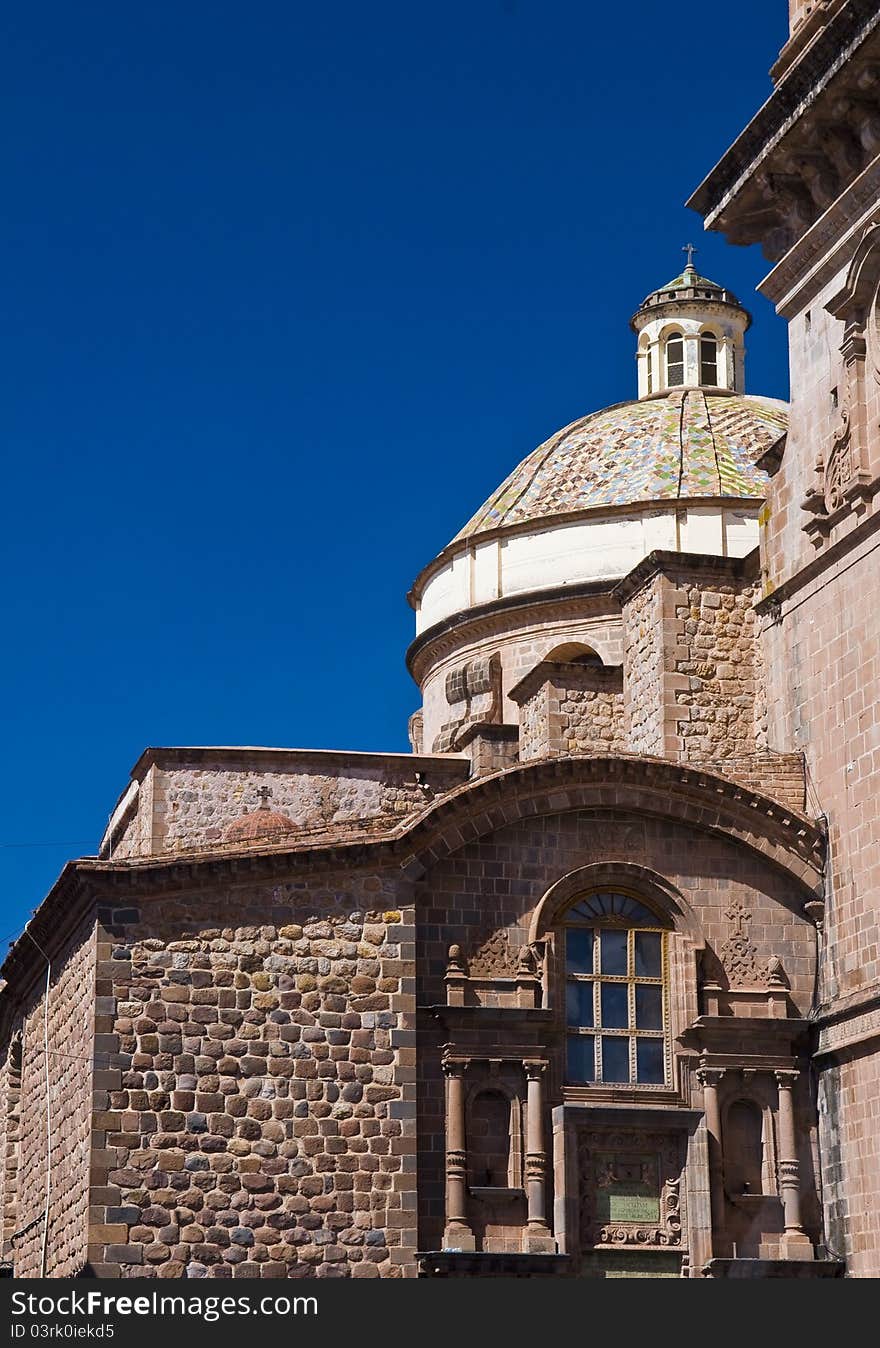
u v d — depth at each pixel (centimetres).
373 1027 3812
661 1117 3900
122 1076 3678
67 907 3938
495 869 3988
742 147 4184
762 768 4131
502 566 5403
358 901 3875
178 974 3753
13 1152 4728
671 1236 3875
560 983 3962
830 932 4019
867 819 3900
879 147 3881
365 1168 3741
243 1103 3719
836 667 4047
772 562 4353
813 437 4184
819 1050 3975
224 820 4762
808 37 4153
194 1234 3634
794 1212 3903
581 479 5484
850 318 4000
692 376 6041
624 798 4041
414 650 5644
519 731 4966
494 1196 3825
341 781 4841
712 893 4066
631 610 4709
